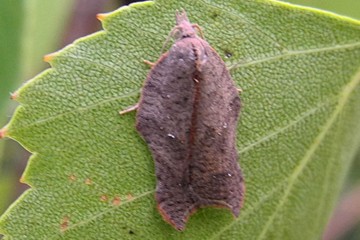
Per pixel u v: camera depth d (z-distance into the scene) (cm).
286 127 6
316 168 6
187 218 6
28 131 5
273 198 6
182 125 6
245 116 6
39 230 6
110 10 7
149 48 6
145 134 6
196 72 6
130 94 6
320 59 6
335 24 6
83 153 6
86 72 6
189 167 6
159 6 6
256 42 6
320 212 6
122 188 6
